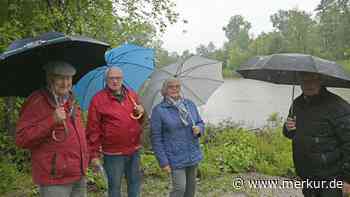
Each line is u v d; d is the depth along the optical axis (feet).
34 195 18.19
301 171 11.86
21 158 20.48
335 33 217.15
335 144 11.17
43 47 9.79
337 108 11.03
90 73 14.60
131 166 14.37
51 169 10.39
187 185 14.44
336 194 11.34
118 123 13.51
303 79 11.30
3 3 19.36
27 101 10.44
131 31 22.65
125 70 15.26
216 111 60.90
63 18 19.61
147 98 15.52
